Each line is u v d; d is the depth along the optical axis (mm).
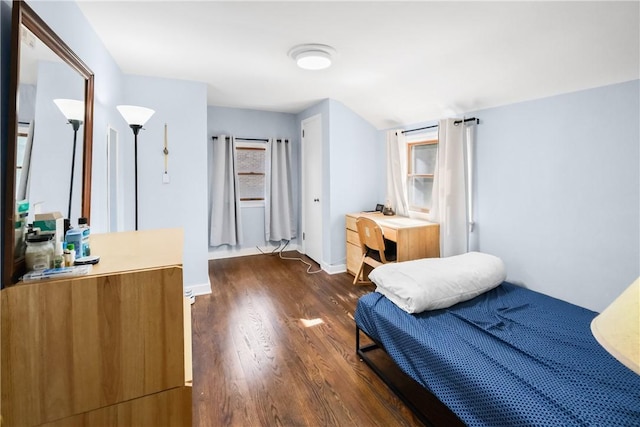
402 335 1713
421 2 1717
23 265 995
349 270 3998
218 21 1954
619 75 1926
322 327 2600
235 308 2969
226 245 4781
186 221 3260
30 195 1107
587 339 1594
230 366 2059
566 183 2283
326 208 4062
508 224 2701
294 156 5113
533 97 2445
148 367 1036
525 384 1252
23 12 1015
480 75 2449
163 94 3098
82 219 1235
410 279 1997
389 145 3918
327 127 3938
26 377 918
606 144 2053
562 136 2291
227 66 2760
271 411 1674
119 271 1008
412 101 3273
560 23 1729
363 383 1902
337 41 2199
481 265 2211
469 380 1323
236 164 4688
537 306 1997
